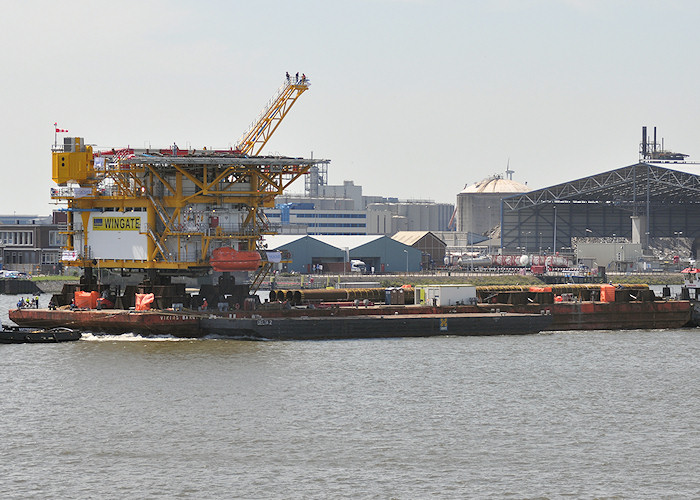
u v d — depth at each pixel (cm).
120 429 10450
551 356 14975
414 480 8906
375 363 14050
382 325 16438
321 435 10269
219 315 15925
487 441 10106
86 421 10756
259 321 15800
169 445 9906
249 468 9219
